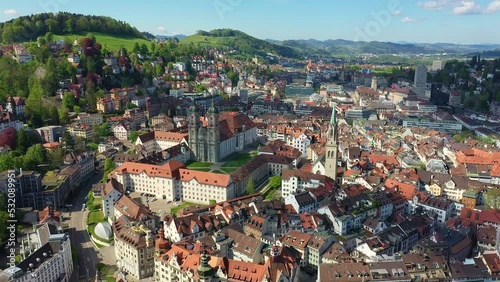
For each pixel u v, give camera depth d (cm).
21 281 18375
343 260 19475
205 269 17300
